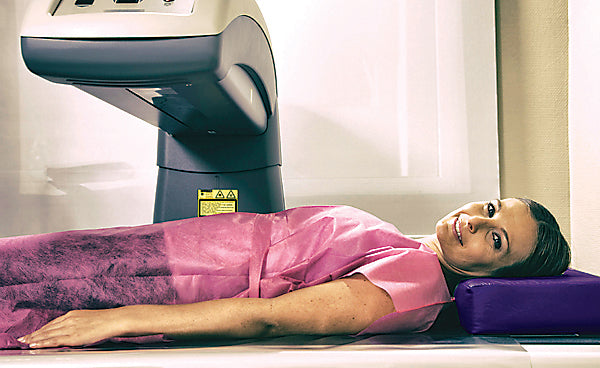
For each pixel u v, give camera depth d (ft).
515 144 5.47
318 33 5.58
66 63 2.78
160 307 2.97
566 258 3.92
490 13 5.49
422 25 5.55
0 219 5.60
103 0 2.85
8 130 5.66
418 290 3.38
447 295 3.57
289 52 5.59
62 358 2.42
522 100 5.45
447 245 3.95
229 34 2.86
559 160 5.27
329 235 3.64
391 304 3.27
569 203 5.21
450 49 5.53
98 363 2.39
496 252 3.81
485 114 5.50
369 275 3.30
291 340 2.87
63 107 5.70
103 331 2.80
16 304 3.11
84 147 5.69
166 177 4.52
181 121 4.00
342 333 3.10
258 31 3.48
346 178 5.61
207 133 4.40
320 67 5.59
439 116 5.55
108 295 3.19
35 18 2.81
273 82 4.13
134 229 3.54
